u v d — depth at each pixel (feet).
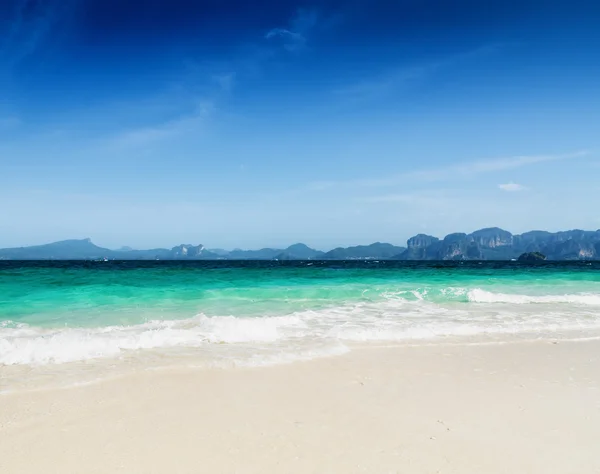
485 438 16.16
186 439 15.79
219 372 24.17
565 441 16.02
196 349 29.14
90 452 14.73
